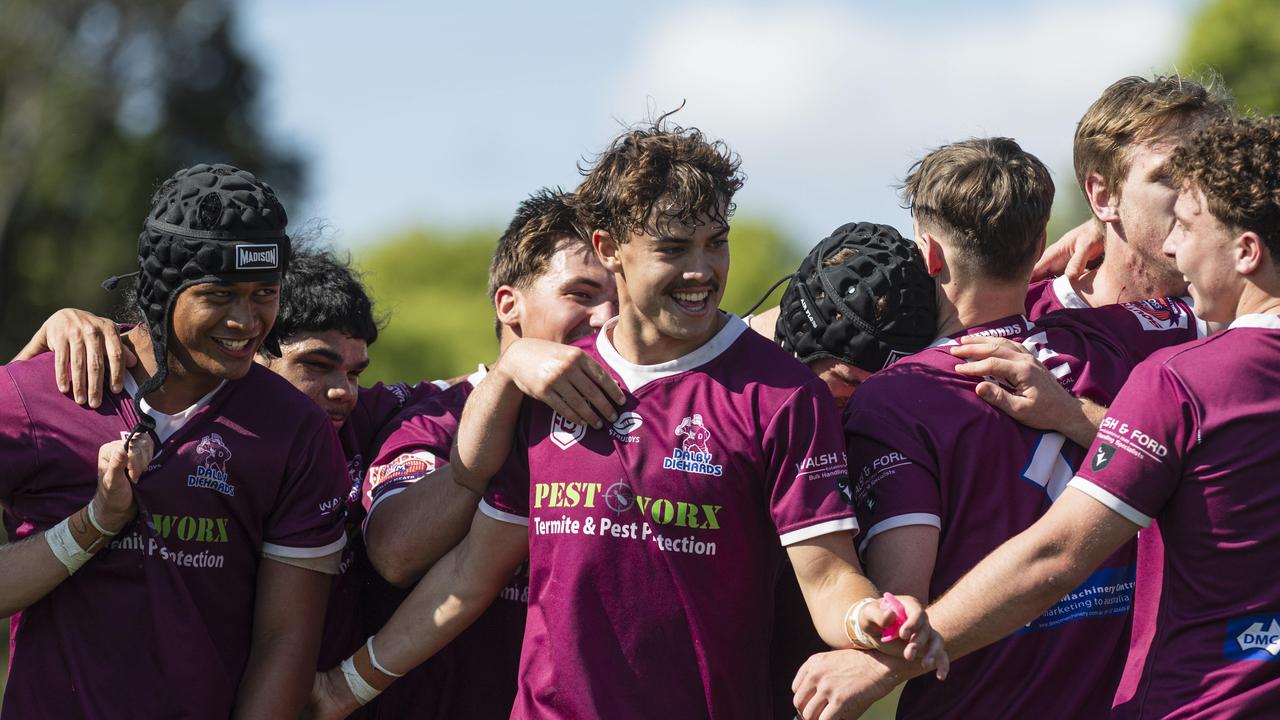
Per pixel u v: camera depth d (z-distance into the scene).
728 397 12.55
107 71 119.50
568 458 12.77
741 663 12.63
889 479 12.83
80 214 116.31
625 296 12.71
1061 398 13.02
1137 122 14.33
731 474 12.38
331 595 15.48
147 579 13.15
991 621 12.05
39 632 13.33
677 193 12.09
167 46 121.12
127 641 13.12
